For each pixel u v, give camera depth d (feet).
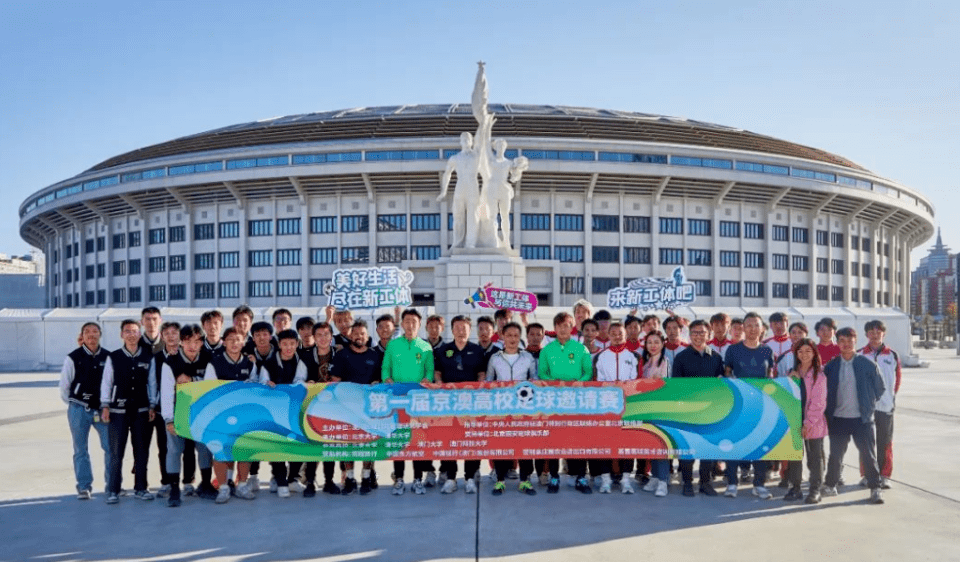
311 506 28.89
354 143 180.14
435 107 230.07
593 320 34.68
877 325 31.78
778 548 22.57
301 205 195.31
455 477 31.60
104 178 207.82
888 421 31.14
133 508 28.66
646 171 184.65
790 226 214.28
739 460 30.32
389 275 49.78
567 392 30.81
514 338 31.50
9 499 30.17
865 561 21.24
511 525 25.53
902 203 227.81
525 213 193.67
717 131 211.20
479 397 30.73
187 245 204.85
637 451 30.50
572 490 31.73
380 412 30.63
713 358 31.76
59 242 252.62
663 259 200.85
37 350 124.57
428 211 191.72
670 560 21.34
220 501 29.40
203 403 29.96
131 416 29.89
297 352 32.30
